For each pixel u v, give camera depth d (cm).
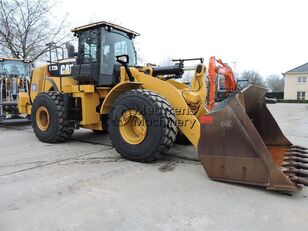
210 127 298
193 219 218
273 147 371
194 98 387
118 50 490
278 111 1797
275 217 222
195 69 409
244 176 280
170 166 357
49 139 511
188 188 280
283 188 258
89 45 473
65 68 542
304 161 303
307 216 224
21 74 899
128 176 317
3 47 1506
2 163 372
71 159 393
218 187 283
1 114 781
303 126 856
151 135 356
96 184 291
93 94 473
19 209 233
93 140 545
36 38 1583
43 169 344
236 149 284
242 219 218
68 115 492
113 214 225
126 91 400
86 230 201
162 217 221
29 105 655
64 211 230
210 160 300
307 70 4478
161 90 384
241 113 281
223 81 463
